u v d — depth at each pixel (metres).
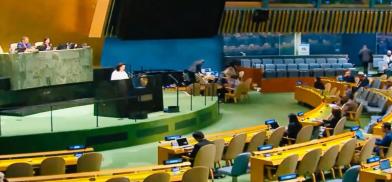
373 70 33.06
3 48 21.47
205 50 28.88
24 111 17.47
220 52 29.41
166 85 24.66
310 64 29.05
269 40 30.72
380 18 32.25
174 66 28.06
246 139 13.80
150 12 25.44
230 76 25.28
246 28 29.66
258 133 13.62
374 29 32.50
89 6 23.11
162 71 25.73
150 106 17.62
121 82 17.08
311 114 17.81
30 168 11.12
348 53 34.16
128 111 16.97
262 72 27.52
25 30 21.83
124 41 26.44
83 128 15.42
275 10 29.73
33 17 21.78
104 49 25.97
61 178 9.83
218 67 29.39
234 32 29.41
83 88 19.69
